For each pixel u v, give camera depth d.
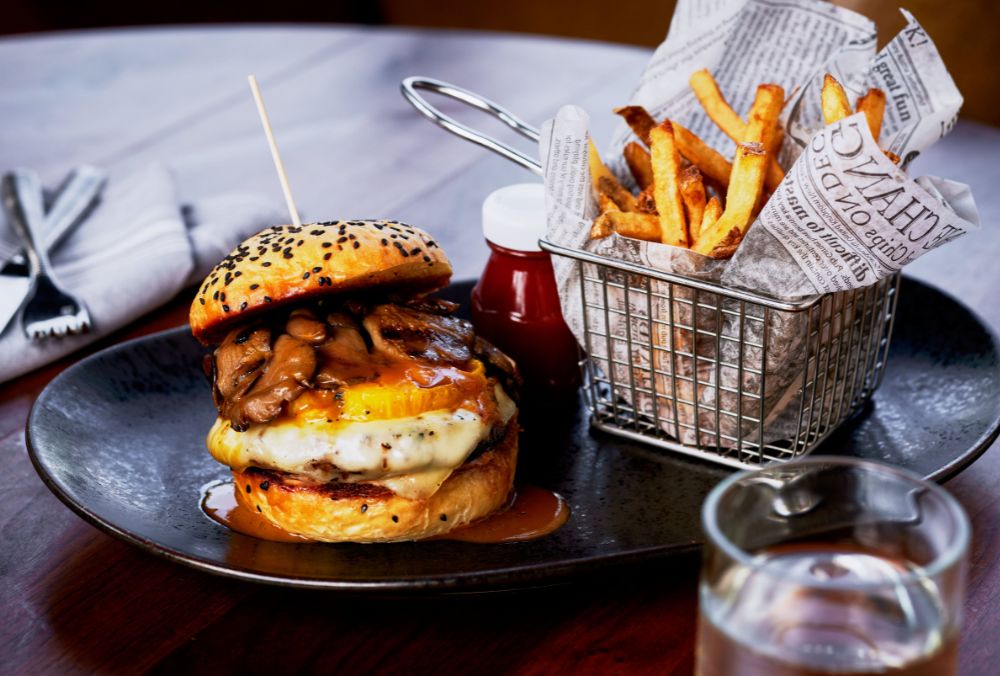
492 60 1.23
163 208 0.97
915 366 0.82
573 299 0.78
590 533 0.72
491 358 0.76
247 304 0.73
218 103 1.18
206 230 0.95
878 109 0.75
